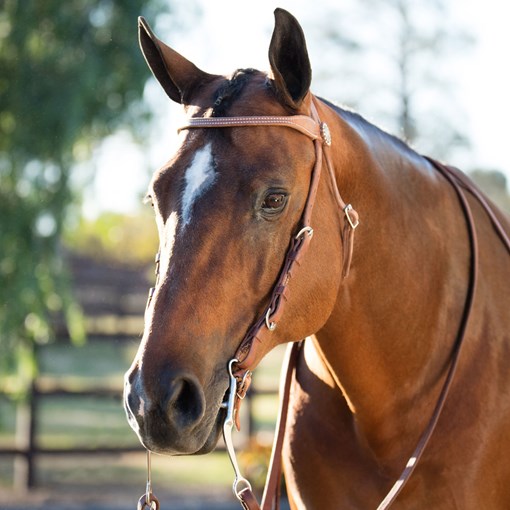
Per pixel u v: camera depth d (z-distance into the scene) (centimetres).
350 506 417
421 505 401
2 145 1535
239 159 337
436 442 400
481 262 443
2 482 1525
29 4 1511
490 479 403
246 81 362
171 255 328
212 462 1702
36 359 1501
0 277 1469
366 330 402
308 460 428
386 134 452
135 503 1351
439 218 435
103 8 1552
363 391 405
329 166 372
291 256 346
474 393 409
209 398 325
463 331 418
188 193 333
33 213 1482
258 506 346
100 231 5344
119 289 3597
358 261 397
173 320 320
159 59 389
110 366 3078
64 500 1373
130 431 1947
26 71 1504
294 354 461
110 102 1554
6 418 2253
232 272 330
